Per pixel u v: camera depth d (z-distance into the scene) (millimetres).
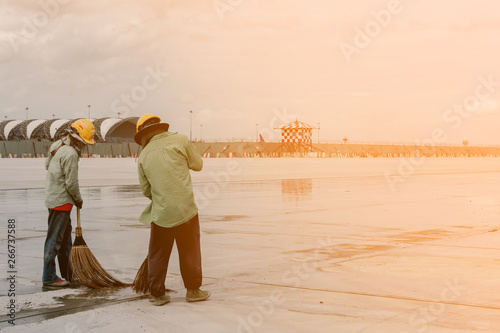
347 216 10805
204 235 8336
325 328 3918
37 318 4215
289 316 4207
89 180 24297
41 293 5020
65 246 5539
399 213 11273
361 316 4195
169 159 4785
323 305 4508
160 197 4727
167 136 4949
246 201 14141
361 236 8227
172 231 4688
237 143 94375
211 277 5547
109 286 5277
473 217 10617
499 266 6008
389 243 7570
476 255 6668
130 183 22156
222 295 4863
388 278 5453
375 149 110500
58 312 4383
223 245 7445
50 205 5363
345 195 16078
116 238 8109
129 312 4395
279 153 98250
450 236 8203
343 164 54156
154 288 4637
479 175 30359
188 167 4938
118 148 83062
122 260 6504
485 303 4543
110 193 16984
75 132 5496
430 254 6727
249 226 9352
